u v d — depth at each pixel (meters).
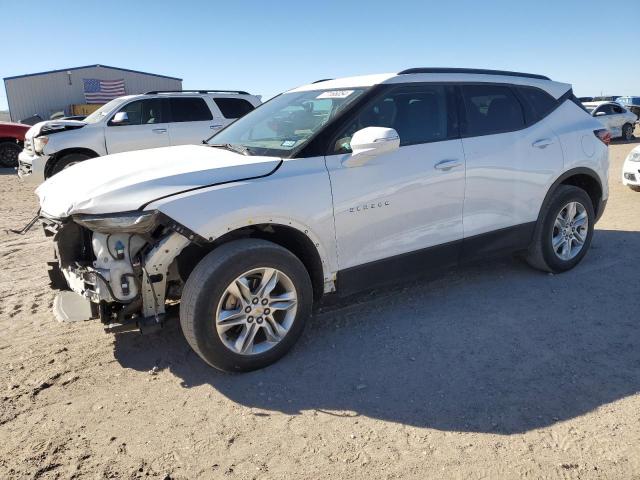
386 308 4.39
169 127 11.26
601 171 5.18
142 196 3.09
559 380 3.27
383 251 3.91
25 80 33.66
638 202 8.41
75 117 16.59
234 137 4.41
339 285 3.81
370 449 2.69
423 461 2.59
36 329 4.14
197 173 3.31
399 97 4.07
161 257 3.16
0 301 4.73
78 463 2.62
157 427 2.90
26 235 7.26
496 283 4.89
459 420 2.90
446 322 4.11
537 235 4.86
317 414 3.00
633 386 3.18
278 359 3.54
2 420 2.96
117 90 35.94
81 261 3.44
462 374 3.37
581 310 4.27
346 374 3.40
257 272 3.35
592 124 5.22
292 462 2.61
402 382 3.30
